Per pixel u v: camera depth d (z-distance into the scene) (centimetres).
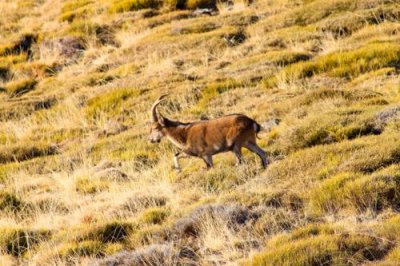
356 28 9562
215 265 3794
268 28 10231
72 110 8406
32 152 7200
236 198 4575
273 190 4622
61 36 11519
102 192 5434
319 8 10362
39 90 9681
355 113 5906
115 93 8519
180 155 5431
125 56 10169
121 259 3934
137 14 11906
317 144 5500
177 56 9669
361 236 3681
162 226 4362
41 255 4209
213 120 5266
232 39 9981
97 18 12106
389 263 3369
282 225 4112
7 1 15238
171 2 12200
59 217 4881
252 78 8250
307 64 8212
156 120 5403
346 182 4369
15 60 11069
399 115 5569
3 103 9019
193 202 4791
